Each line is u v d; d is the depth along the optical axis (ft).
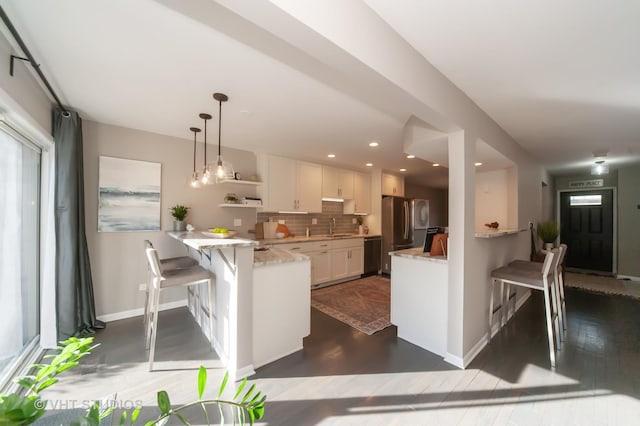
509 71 6.00
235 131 10.49
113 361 7.36
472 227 7.61
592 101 7.42
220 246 6.12
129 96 7.52
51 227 7.95
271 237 14.40
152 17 4.50
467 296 7.41
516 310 11.53
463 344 7.25
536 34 4.76
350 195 17.70
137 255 10.40
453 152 7.35
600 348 8.23
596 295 13.55
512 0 4.01
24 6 4.26
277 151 13.57
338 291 14.12
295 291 7.97
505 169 12.49
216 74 6.34
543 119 8.75
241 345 6.72
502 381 6.61
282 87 6.91
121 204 10.07
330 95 7.35
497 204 12.87
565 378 6.73
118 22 4.63
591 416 5.46
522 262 10.32
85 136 9.37
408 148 9.18
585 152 13.05
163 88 7.02
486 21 4.48
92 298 9.19
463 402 5.87
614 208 17.63
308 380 6.63
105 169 9.75
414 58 5.23
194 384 6.45
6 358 6.33
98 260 9.68
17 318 6.81
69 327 8.31
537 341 8.70
